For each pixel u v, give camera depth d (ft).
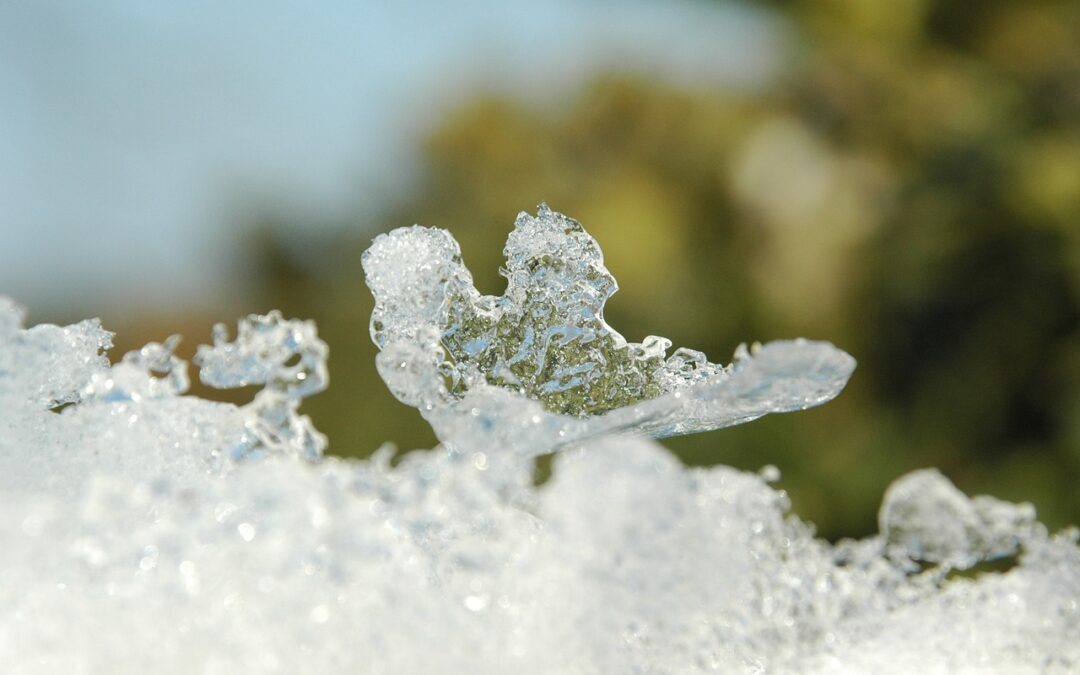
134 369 1.08
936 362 5.06
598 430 1.05
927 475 1.14
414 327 1.11
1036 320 4.89
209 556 1.00
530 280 1.12
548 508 1.02
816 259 5.19
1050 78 5.12
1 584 1.00
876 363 5.13
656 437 1.07
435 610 1.01
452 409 1.05
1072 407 4.74
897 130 5.26
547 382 1.11
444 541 1.01
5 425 1.07
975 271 4.98
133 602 1.00
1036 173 4.90
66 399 1.09
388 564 1.00
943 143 5.10
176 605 1.00
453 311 1.11
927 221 5.03
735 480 1.08
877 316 5.13
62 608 1.00
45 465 1.07
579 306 1.12
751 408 1.06
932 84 5.25
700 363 1.12
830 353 1.05
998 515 1.14
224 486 1.00
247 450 1.07
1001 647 1.12
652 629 1.03
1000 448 4.92
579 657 1.02
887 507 1.14
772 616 1.09
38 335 1.09
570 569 1.02
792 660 1.09
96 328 1.10
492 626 1.01
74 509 1.00
